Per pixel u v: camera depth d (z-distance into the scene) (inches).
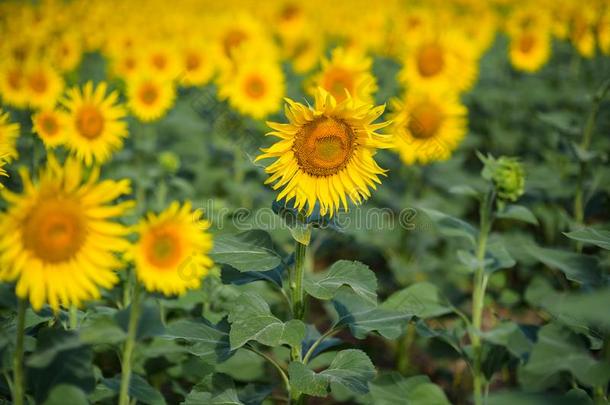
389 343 129.6
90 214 89.3
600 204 125.3
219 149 148.0
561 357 91.8
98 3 277.1
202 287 109.3
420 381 98.4
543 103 180.5
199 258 91.5
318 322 132.6
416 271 127.9
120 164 140.8
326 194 97.9
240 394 101.7
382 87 168.1
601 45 187.9
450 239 133.5
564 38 212.4
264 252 98.9
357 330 100.2
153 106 139.3
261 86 140.9
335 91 116.8
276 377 115.1
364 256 140.6
